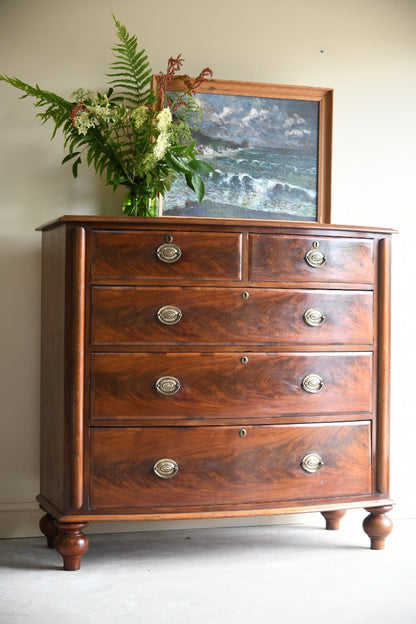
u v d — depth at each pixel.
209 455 2.75
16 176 3.18
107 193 3.25
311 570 2.77
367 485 2.94
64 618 2.31
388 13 3.55
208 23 3.34
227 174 3.31
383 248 2.96
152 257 2.71
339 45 3.49
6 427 3.17
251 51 3.39
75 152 3.12
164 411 2.72
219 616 2.33
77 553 2.73
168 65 3.28
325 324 2.87
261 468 2.79
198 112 3.23
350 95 3.50
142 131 2.94
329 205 3.42
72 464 2.67
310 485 2.85
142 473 2.71
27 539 3.15
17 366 3.18
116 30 3.26
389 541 3.14
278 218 3.37
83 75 3.23
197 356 2.74
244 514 2.76
